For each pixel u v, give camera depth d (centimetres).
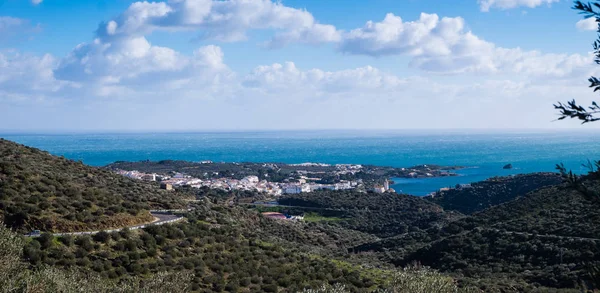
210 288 2923
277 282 3244
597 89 882
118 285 2405
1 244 1816
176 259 3225
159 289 2236
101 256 2900
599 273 897
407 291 2148
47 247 2781
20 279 1784
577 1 881
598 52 903
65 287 1881
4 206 3089
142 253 3080
